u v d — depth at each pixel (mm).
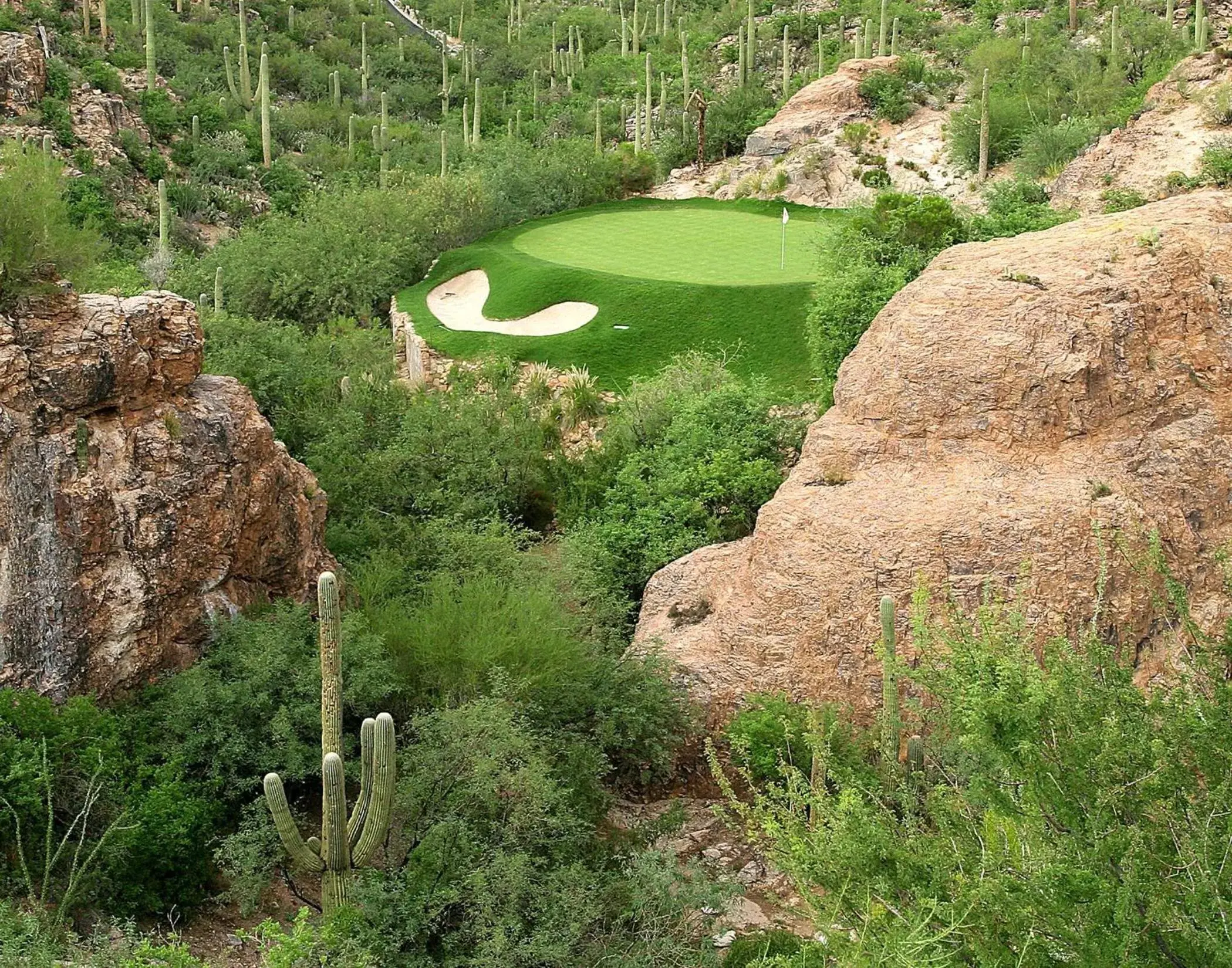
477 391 27344
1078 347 17203
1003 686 9344
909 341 18000
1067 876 8055
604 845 13703
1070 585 15773
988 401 17359
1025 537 16031
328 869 11469
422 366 31656
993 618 10828
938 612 15914
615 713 15320
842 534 16641
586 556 19625
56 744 12508
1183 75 34531
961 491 16875
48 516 13594
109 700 13977
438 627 15297
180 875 12438
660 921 12031
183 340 15250
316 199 46000
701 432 23188
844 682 16094
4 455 13453
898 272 24781
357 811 11742
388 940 11203
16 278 13977
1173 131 32562
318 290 37125
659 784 16078
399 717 14734
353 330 32594
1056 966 8320
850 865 9359
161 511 14523
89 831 12281
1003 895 8250
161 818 12188
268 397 25391
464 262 38812
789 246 38969
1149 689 13055
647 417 25203
